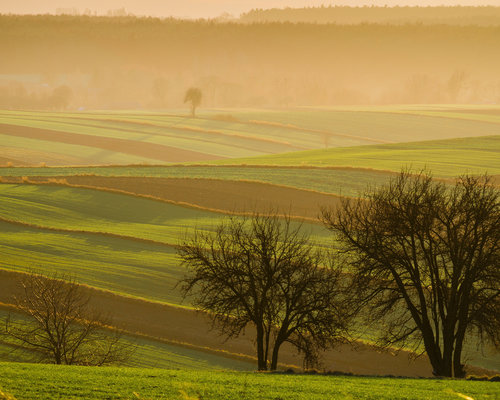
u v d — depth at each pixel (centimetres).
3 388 5128
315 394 5422
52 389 5197
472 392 5706
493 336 9094
